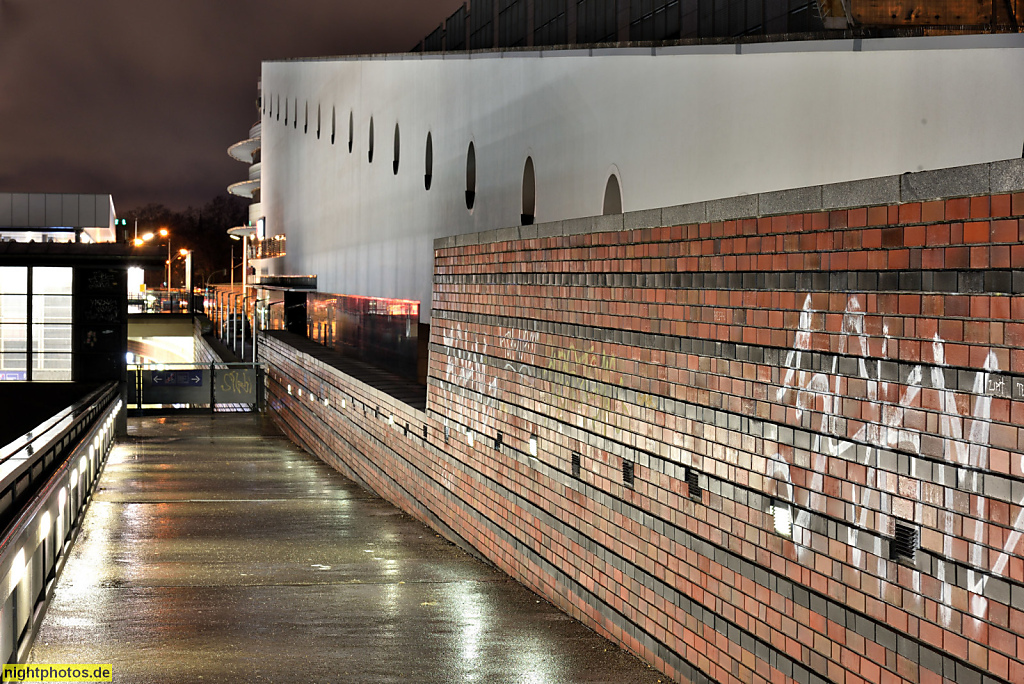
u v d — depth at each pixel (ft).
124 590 28.91
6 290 80.12
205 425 99.81
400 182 80.12
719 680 20.07
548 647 24.09
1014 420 13.00
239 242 585.63
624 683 21.39
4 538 18.51
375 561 34.96
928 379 14.52
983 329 13.55
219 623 25.30
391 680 20.80
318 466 69.72
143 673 20.58
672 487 22.11
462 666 22.06
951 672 13.99
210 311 250.78
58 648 22.33
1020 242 12.96
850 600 16.17
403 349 77.10
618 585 24.66
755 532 18.89
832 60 25.25
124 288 81.35
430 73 70.44
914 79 22.66
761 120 28.25
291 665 21.61
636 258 24.03
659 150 34.42
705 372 20.77
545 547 29.48
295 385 90.94
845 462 16.31
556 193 44.96
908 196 14.92
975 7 24.86
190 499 50.55
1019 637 12.85
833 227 16.70
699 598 20.90
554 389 29.04
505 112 52.80
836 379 16.57
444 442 40.50
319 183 126.31
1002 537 13.17
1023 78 20.13
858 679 15.96
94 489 50.37
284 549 36.83
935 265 14.42
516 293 32.30
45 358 81.05
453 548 37.91
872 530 15.65
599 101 40.01
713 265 20.52
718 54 30.42
